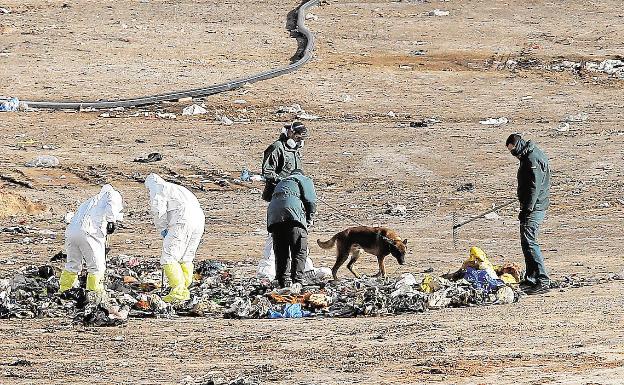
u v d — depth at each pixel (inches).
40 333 894.4
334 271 1203.2
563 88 3410.4
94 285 1026.1
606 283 1162.0
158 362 776.3
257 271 1223.5
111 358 791.7
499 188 2188.7
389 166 2413.9
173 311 1007.6
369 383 689.0
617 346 795.4
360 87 3378.4
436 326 909.2
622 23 4313.5
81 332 901.2
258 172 2346.2
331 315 994.7
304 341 855.1
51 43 3806.6
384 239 1181.7
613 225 1752.0
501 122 2970.0
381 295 1038.4
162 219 1045.2
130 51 3750.0
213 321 961.5
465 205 1990.7
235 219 1841.8
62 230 1667.1
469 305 1033.5
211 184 2218.3
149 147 2568.9
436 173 2351.1
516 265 1174.3
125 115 2970.0
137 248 1497.3
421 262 1380.4
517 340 831.1
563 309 981.2
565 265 1348.4
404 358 773.9
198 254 1465.3
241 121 2933.1
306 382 694.5
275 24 4210.1
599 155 2501.2
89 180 2202.3
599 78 3555.6
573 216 1856.5
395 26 4239.7
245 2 4522.6
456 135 2768.2
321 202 1849.2
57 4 4436.5
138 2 4488.2
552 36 4148.6
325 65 3636.8
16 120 2842.0
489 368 725.3
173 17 4247.0
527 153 1114.7
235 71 3555.6
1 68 3462.1
